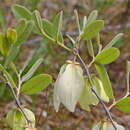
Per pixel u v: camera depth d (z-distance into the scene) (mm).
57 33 441
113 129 425
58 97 402
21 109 435
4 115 844
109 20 1262
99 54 440
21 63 1019
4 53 440
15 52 452
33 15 445
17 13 464
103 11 1158
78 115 972
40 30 443
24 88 456
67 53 976
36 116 888
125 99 435
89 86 440
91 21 458
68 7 1286
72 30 1162
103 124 427
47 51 954
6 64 455
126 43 1185
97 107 987
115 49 435
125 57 1186
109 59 444
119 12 1256
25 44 1076
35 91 458
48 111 830
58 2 1331
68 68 406
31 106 941
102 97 448
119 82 1135
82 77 405
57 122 890
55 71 931
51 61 974
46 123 841
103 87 450
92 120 966
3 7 1294
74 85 401
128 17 1292
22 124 434
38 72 897
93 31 437
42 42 955
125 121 1001
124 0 1282
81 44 1038
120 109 442
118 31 1190
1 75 463
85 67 436
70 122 952
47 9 1315
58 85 401
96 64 450
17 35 435
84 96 441
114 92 1106
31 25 437
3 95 940
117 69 1168
